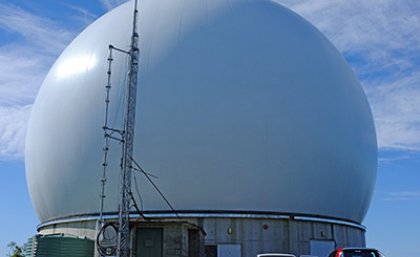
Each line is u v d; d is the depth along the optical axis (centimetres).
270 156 2481
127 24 2772
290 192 2509
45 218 2839
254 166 2453
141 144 2439
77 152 2578
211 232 2402
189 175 2411
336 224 2688
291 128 2539
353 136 2811
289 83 2605
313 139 2588
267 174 2470
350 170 2759
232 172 2431
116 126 2500
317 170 2584
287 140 2522
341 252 1644
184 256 2061
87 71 2698
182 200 2409
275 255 1786
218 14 2730
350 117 2822
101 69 2656
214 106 2458
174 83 2494
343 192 2725
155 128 2444
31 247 2422
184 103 2459
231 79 2509
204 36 2619
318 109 2648
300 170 2538
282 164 2500
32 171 2884
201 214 2398
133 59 2069
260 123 2484
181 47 2581
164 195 2406
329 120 2677
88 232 2497
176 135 2430
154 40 2630
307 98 2627
